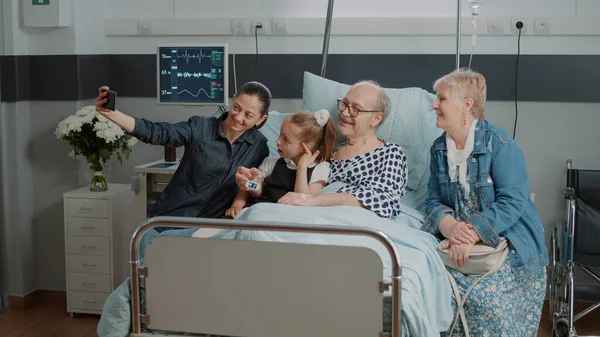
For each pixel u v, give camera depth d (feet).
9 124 12.69
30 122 12.95
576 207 11.41
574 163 12.39
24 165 12.93
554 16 12.06
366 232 6.79
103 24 13.29
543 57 12.19
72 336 11.80
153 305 7.36
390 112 10.32
